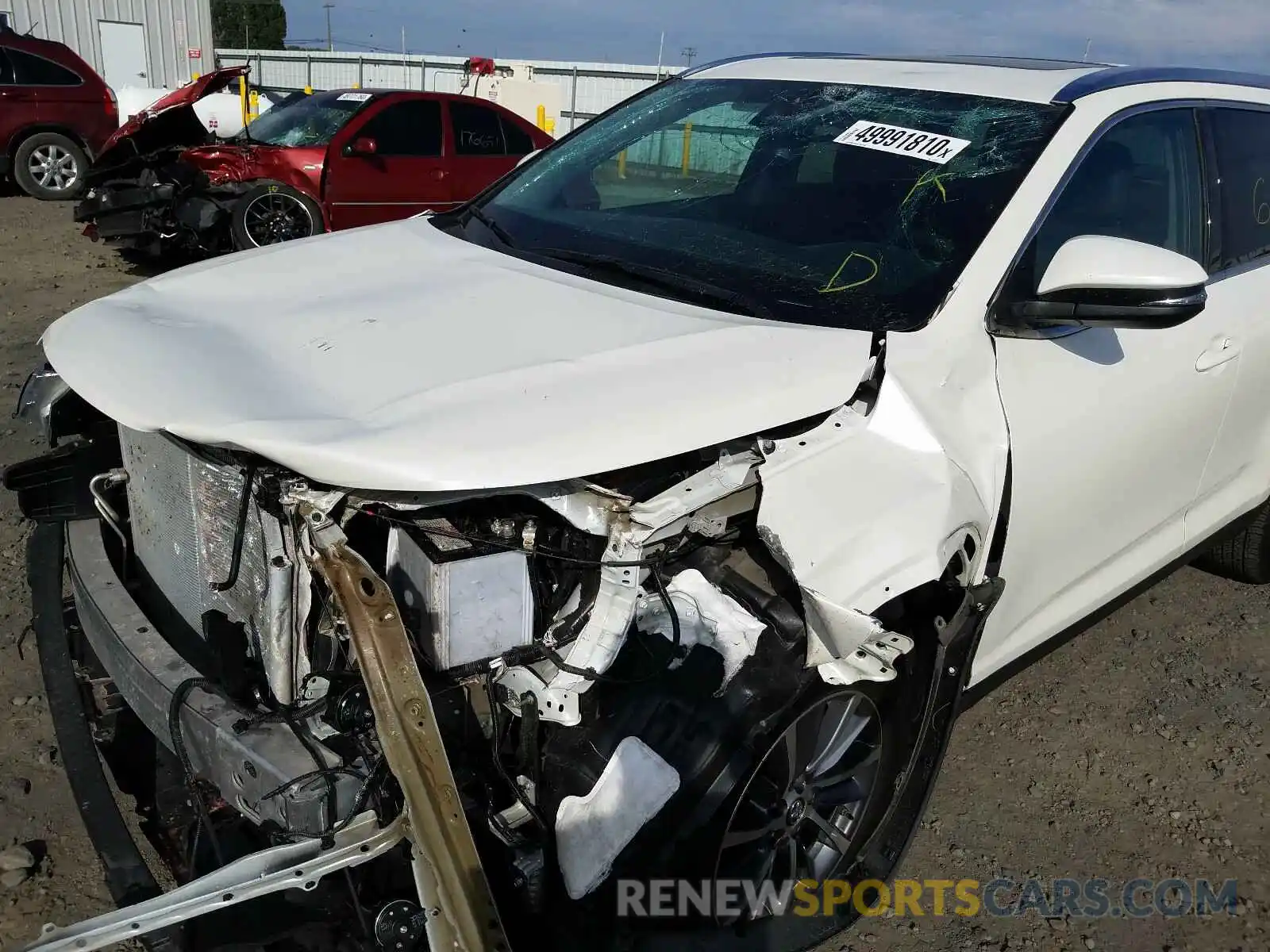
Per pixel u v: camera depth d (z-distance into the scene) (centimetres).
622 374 199
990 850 277
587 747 196
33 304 723
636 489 193
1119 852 279
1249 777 311
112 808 196
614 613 186
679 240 273
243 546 197
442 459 172
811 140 289
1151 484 296
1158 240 291
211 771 183
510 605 188
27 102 1180
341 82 2484
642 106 340
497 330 215
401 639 167
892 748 229
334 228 880
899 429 214
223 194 829
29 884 242
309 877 159
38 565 251
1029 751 317
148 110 772
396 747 163
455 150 945
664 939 207
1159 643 378
